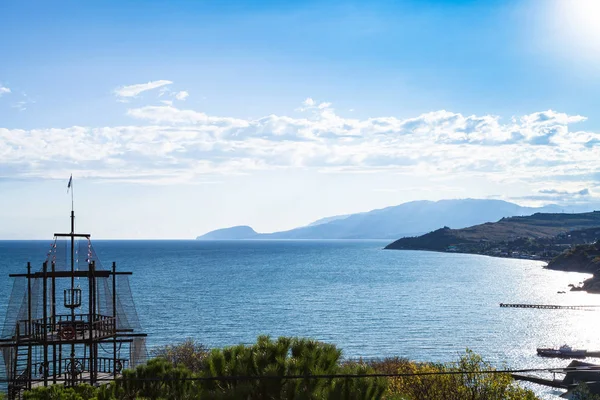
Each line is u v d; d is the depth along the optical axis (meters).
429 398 33.34
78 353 58.25
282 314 132.12
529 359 95.19
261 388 17.20
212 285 196.12
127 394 20.42
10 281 187.12
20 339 27.27
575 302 173.88
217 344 93.62
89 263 29.39
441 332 115.94
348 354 92.12
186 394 19.31
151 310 134.50
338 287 196.88
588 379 78.12
